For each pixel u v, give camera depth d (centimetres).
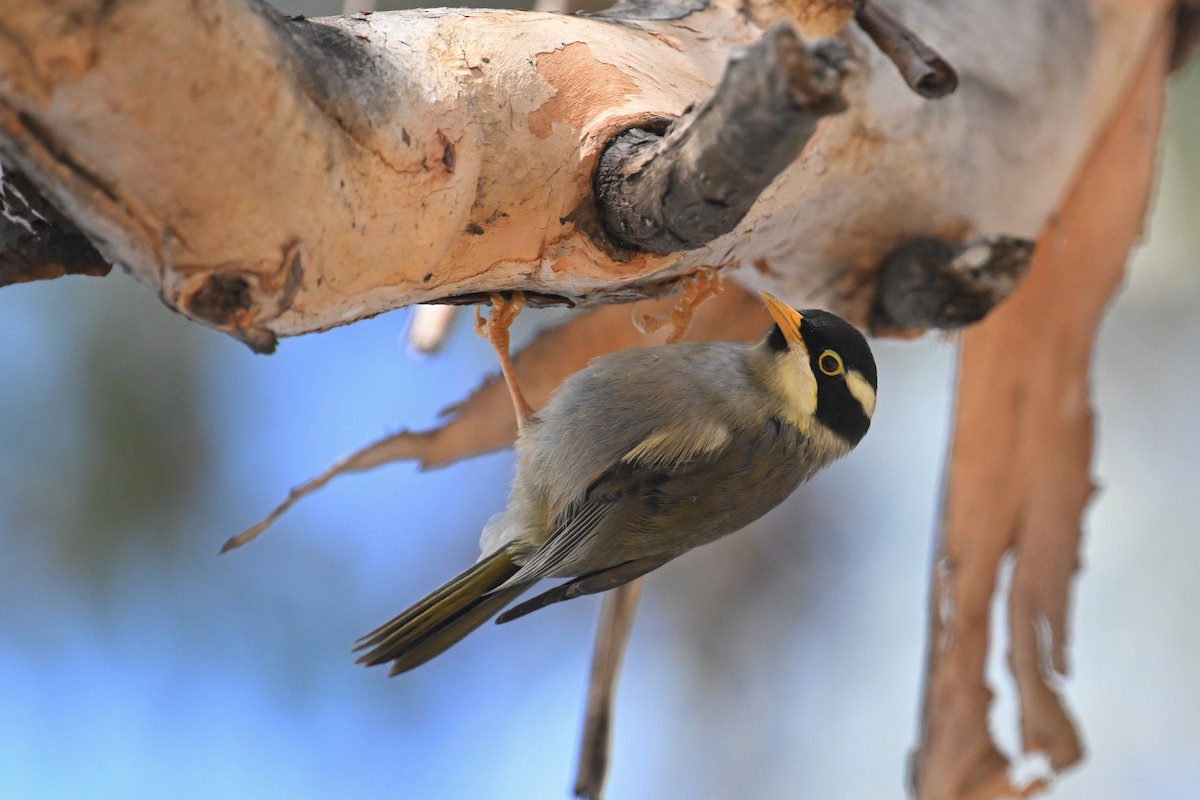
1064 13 985
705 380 960
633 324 1023
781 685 1986
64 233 585
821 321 956
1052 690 1074
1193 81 1689
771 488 963
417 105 623
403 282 670
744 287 1080
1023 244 939
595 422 952
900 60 792
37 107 473
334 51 587
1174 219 1778
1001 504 1080
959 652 1075
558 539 935
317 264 585
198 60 481
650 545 953
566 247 731
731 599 2030
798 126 532
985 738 1068
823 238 946
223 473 1666
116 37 461
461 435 982
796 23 827
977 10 952
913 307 965
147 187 506
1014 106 956
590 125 694
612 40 742
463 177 664
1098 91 1014
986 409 1077
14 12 448
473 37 684
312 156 543
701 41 807
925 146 913
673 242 682
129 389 1627
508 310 956
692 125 588
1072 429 1082
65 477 1596
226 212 524
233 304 558
